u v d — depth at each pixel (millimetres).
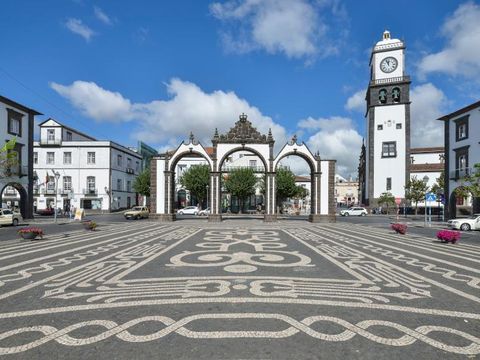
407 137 49750
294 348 4230
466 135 31328
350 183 135750
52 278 7996
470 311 5703
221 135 32250
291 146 32125
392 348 4262
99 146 50500
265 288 7066
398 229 19672
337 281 7746
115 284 7414
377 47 51375
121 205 54562
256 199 55906
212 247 13336
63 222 30391
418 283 7629
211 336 4590
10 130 30312
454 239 14938
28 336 4613
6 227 25062
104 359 3947
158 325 4988
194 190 50156
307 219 37688
